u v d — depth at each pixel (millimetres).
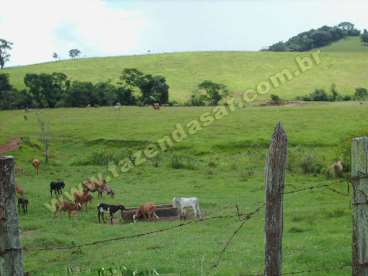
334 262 17172
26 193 41938
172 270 17797
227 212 33250
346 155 47188
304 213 29609
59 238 25344
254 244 22453
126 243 24891
